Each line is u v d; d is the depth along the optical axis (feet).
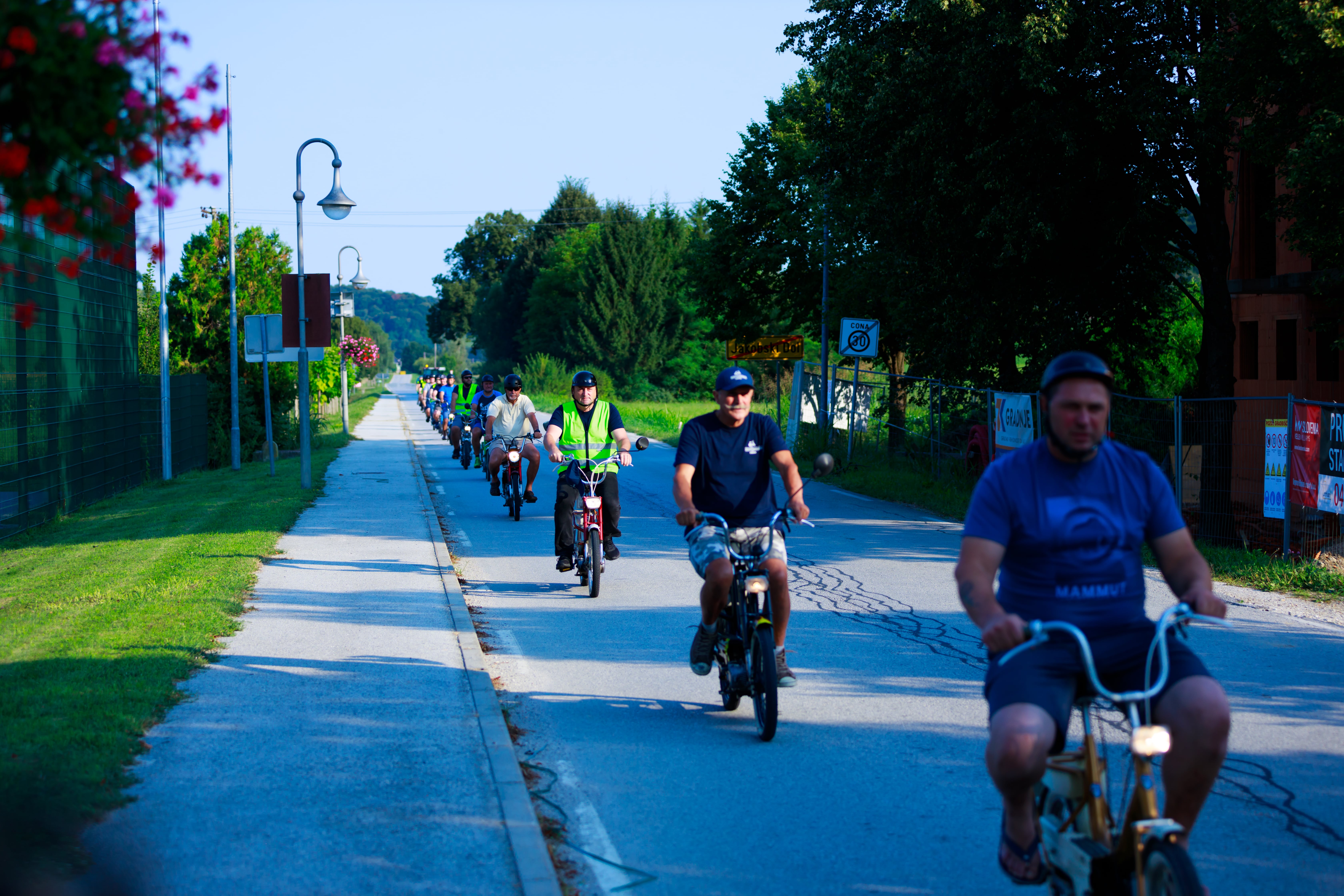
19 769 15.40
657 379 285.02
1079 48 46.01
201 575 32.58
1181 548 11.28
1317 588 33.68
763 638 19.01
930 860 14.14
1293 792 16.39
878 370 95.20
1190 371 84.84
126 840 13.69
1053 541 11.12
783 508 20.16
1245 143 43.27
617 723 20.18
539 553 41.86
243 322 90.27
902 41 53.26
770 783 16.97
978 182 49.11
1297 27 36.55
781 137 89.35
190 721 18.84
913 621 29.30
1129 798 15.65
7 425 42.91
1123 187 49.49
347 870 13.00
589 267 282.36
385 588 32.42
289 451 97.71
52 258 48.55
